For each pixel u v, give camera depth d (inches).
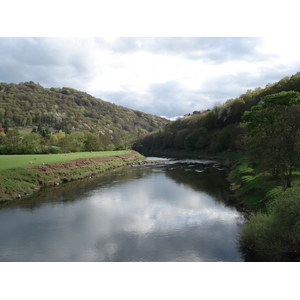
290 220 494.9
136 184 1416.1
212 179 1529.3
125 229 733.9
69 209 937.5
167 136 5162.4
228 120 3885.3
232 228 714.2
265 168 825.5
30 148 2632.9
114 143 4042.8
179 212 882.1
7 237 683.4
